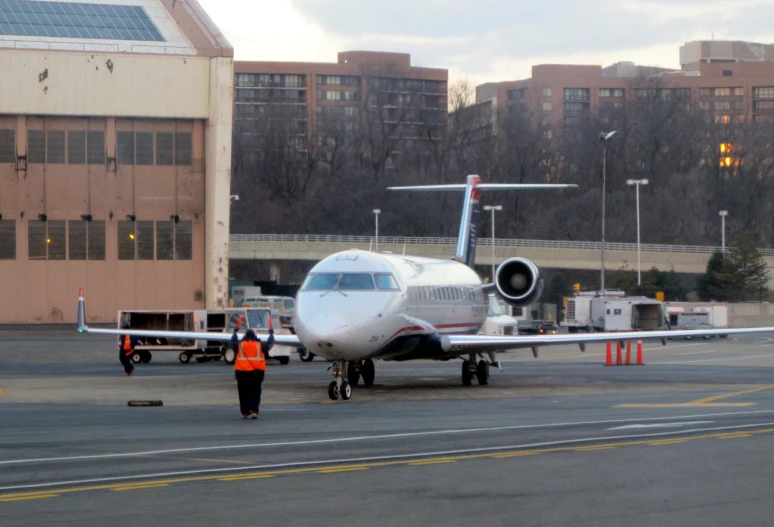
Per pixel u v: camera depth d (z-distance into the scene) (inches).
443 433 2669.8
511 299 4603.8
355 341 3631.9
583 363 6412.4
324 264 3941.9
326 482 1930.4
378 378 4933.6
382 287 3838.6
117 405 3526.1
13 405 3523.6
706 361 6599.4
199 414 3193.9
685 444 2438.5
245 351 3029.0
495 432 2687.0
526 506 1712.6
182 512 1667.1
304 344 3700.8
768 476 1996.8
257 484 1909.4
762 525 1577.3
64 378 4904.0
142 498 1780.3
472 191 5310.0
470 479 1961.1
